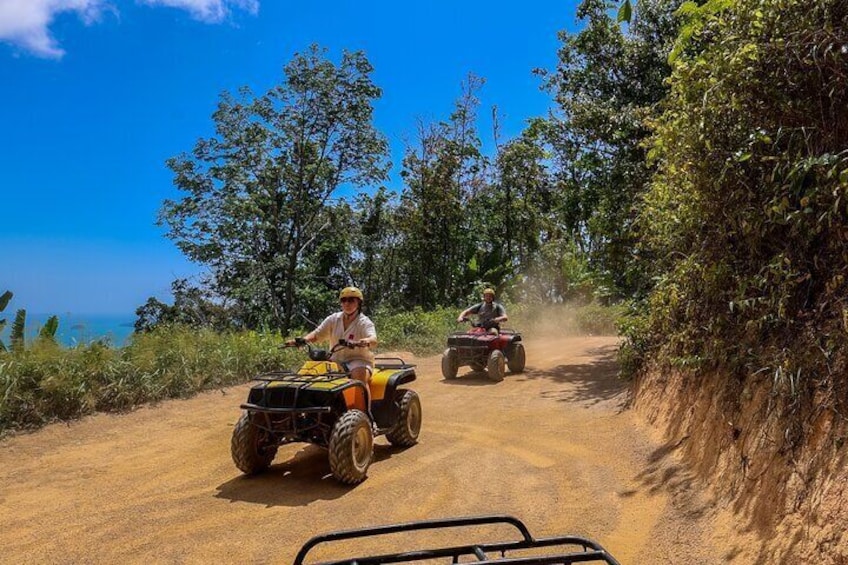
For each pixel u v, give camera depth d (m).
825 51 3.64
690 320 5.80
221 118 23.31
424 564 3.87
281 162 25.11
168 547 4.32
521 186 29.22
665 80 5.38
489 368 11.18
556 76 12.76
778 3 4.02
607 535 4.21
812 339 3.70
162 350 10.42
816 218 3.84
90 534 4.61
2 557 4.27
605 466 5.71
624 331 8.14
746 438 4.16
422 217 29.38
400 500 5.13
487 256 29.19
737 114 4.47
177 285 24.53
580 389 9.75
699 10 5.01
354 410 5.73
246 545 4.30
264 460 5.98
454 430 7.67
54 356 8.70
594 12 11.89
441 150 29.61
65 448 7.16
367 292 30.86
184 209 23.27
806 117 3.98
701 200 4.96
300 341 6.60
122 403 8.84
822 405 3.42
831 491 3.07
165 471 6.18
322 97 24.06
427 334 17.75
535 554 3.94
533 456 6.30
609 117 10.77
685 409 5.71
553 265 28.80
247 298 24.19
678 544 3.88
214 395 9.88
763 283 4.26
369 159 25.38
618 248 10.31
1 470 6.36
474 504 4.96
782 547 3.23
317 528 4.57
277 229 25.47
